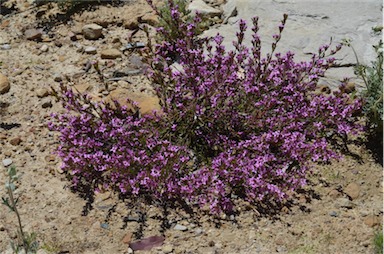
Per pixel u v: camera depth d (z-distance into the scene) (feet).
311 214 6.46
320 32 8.06
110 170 6.63
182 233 6.34
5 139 7.08
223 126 6.89
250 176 6.58
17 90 7.59
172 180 6.56
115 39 8.16
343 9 8.31
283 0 8.50
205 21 8.32
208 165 6.75
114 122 6.70
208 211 6.47
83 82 7.68
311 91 7.31
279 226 6.38
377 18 8.16
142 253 6.23
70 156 6.57
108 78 7.71
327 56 7.46
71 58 8.00
